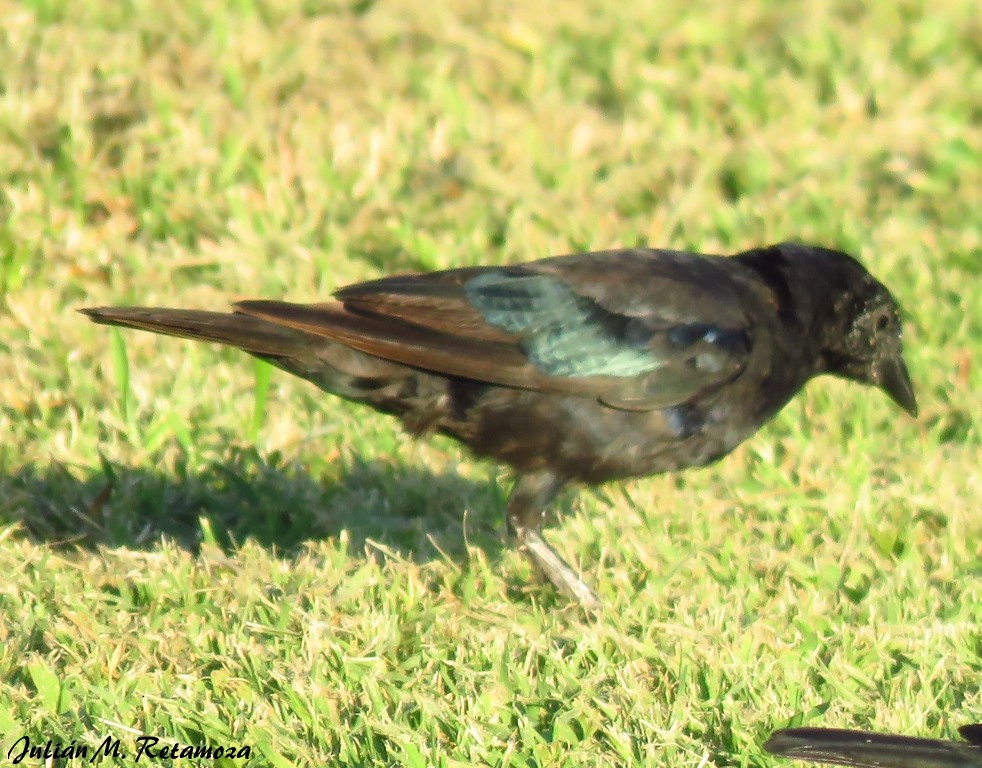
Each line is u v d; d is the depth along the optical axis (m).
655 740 8.52
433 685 9.01
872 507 11.38
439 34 17.69
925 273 14.48
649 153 16.11
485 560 10.62
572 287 9.93
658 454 10.14
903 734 8.35
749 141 16.41
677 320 9.97
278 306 9.55
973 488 11.73
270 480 11.44
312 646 9.11
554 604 10.39
